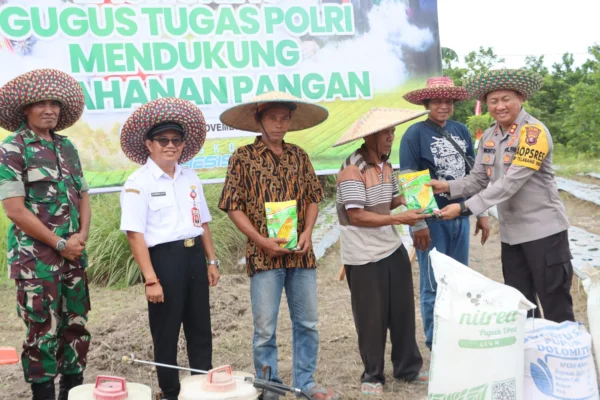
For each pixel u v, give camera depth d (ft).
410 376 14.67
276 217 12.83
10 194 11.98
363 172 13.93
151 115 12.64
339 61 18.98
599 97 81.20
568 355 10.52
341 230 14.37
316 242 31.53
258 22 18.51
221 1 18.26
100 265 25.90
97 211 27.43
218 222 28.32
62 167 12.85
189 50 18.19
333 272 27.55
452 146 15.65
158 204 12.60
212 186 29.07
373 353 14.01
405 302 14.34
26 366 12.59
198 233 13.03
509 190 13.32
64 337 13.24
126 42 17.81
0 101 12.40
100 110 17.76
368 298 13.93
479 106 53.31
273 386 9.54
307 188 13.91
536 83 13.56
